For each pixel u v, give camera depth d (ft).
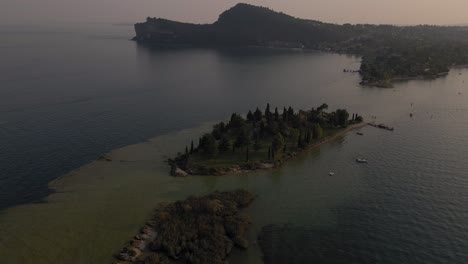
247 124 640.58
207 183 467.11
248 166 508.53
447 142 614.34
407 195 439.63
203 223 366.63
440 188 454.81
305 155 562.66
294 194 443.73
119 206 406.00
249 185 465.47
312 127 631.97
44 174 480.64
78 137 613.93
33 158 526.57
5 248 331.98
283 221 386.73
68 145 578.25
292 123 646.74
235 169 501.15
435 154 562.25
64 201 414.82
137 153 556.92
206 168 495.82
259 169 508.12
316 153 570.05
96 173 486.79
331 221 387.34
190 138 623.77
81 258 321.11
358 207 414.41
